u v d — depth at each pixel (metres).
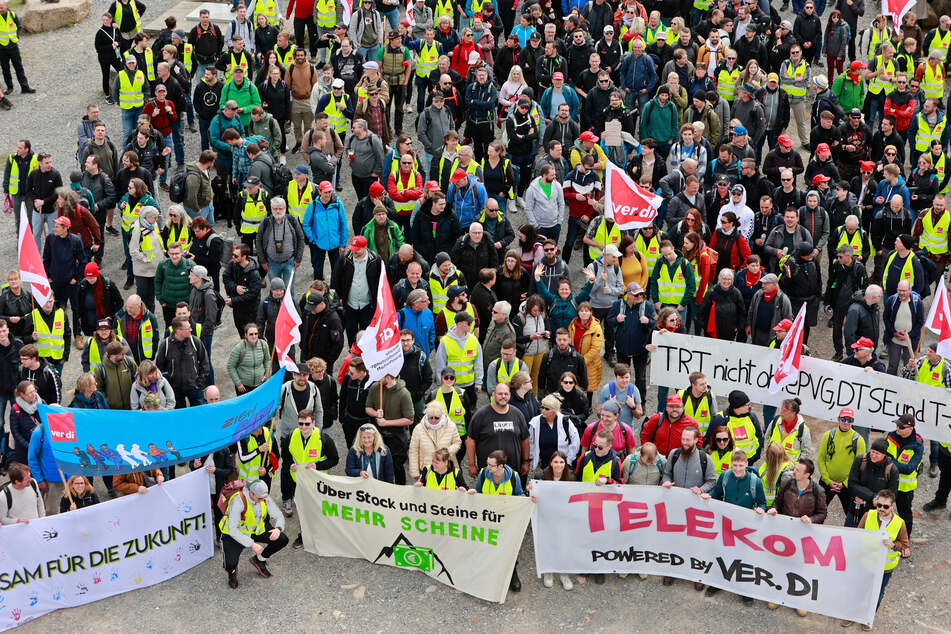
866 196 19.91
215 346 18.44
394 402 14.62
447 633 13.38
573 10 25.33
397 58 23.44
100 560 13.80
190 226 18.02
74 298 17.84
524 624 13.50
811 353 18.12
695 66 22.92
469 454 14.30
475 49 23.83
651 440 14.42
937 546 14.46
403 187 19.20
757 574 13.59
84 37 28.95
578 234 20.59
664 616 13.58
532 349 16.11
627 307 16.23
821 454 14.13
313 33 26.62
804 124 23.81
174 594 13.99
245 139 20.44
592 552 13.95
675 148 20.12
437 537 14.02
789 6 29.11
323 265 19.88
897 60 23.97
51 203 19.89
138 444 13.70
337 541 14.48
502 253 17.86
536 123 20.78
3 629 13.46
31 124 24.77
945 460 14.66
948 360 15.30
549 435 14.14
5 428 16.14
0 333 15.30
